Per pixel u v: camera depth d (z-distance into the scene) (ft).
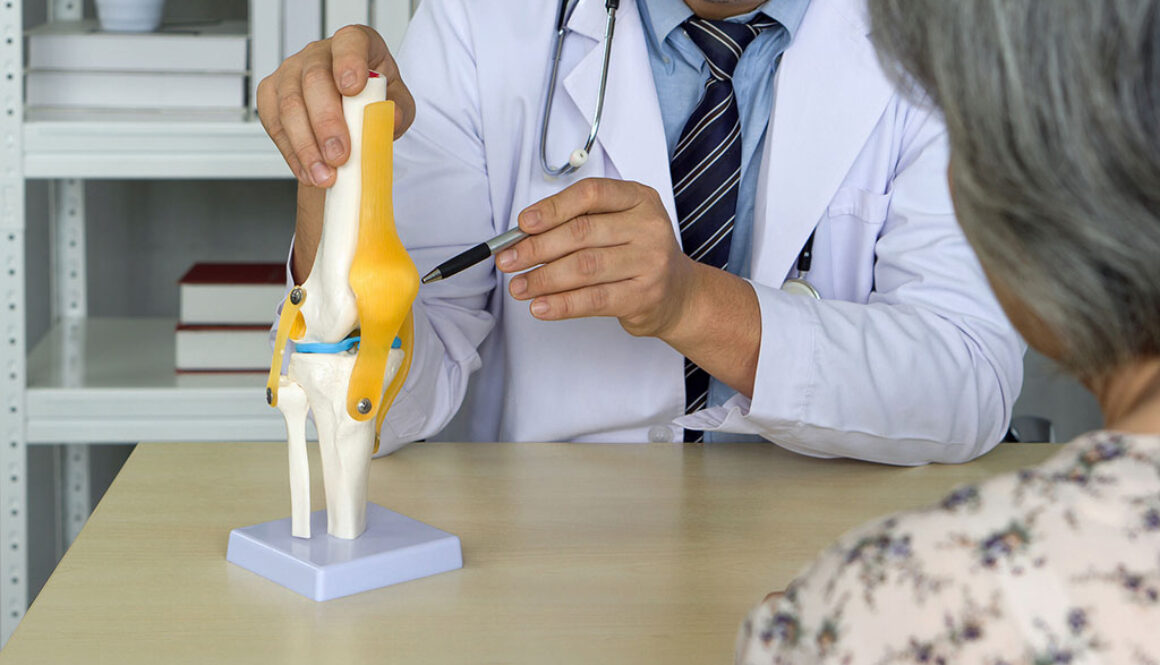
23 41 5.12
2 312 5.20
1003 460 3.73
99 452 6.61
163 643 2.36
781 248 3.98
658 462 3.55
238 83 5.26
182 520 2.99
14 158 5.09
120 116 5.22
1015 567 1.25
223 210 6.68
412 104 3.37
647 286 3.12
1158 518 1.25
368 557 2.63
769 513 3.15
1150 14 1.27
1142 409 1.39
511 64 4.19
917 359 3.56
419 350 3.63
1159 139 1.28
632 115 4.02
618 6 3.98
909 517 1.35
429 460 3.51
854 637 1.30
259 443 3.61
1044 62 1.32
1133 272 1.33
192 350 5.59
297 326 2.76
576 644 2.41
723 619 2.54
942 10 1.40
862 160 4.12
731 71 4.07
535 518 3.07
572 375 4.07
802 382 3.41
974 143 1.39
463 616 2.52
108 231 6.62
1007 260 1.42
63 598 2.54
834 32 4.08
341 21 5.24
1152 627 1.19
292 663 2.30
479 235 4.16
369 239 2.63
